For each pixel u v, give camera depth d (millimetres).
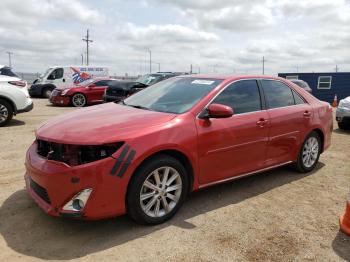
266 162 5141
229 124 4527
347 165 6621
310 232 3951
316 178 5797
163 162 3887
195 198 4797
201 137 4219
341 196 5039
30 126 10156
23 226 3891
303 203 4750
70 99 17188
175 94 4793
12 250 3430
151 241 3654
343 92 28719
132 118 4082
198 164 4254
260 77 5277
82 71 24250
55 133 3779
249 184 5410
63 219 4062
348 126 10898
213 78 4973
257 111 4969
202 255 3436
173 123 4047
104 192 3541
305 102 5852
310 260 3422
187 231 3883
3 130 9375
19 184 5121
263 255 3473
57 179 3506
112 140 3586
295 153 5672
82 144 3527
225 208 4508
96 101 17891
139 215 3811
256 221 4176
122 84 15781
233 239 3746
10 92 10016
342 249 3623
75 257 3348
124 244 3590
